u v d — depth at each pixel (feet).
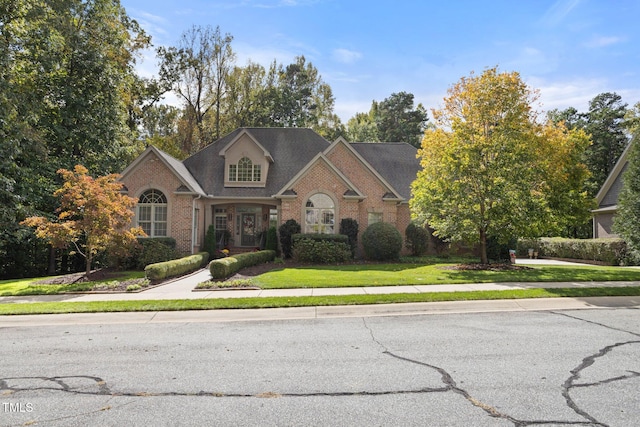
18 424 13.41
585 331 25.61
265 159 83.20
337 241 69.56
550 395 15.55
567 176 66.23
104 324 29.58
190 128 136.46
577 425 13.07
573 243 78.13
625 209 58.13
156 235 73.82
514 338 24.07
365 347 22.54
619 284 42.24
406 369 18.79
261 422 13.48
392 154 95.25
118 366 19.63
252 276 50.80
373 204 79.05
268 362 20.07
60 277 54.39
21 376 18.29
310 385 16.89
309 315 31.42
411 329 26.68
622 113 124.36
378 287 42.06
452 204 56.54
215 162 87.86
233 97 142.72
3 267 73.92
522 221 54.03
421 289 40.29
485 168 54.70
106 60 76.02
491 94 55.77
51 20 68.28
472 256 79.05
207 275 56.85
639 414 13.87
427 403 14.92
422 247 79.46
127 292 42.09
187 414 14.15
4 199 61.62
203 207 80.69
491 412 14.08
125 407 14.79
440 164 57.31
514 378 17.44
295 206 75.20
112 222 50.80
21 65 65.00
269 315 31.50
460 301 34.45
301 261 66.85
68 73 74.64
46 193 68.08
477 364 19.38
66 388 16.75
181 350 22.36
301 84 185.47
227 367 19.35
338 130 182.09
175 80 132.67
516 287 40.57
